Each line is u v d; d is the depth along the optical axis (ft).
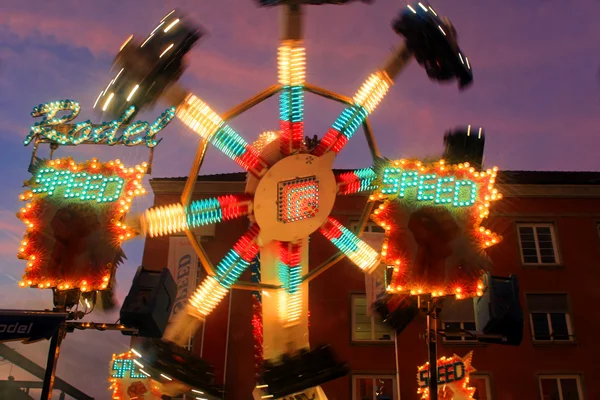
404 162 46.91
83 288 40.88
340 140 44.24
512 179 93.35
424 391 62.13
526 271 85.61
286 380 41.63
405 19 43.62
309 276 44.78
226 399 77.25
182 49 39.40
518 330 44.93
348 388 78.59
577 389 79.25
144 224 41.34
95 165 42.68
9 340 37.32
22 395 78.07
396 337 80.18
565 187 90.07
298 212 42.60
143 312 39.27
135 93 39.55
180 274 80.28
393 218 45.93
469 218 46.47
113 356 67.56
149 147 46.14
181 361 40.88
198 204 41.16
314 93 43.65
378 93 44.62
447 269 45.42
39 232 40.98
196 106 40.11
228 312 81.92
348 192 46.21
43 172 41.96
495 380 78.89
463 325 81.30
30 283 40.16
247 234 42.47
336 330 81.46
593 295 84.33
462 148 48.70
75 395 81.10
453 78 45.98
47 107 45.19
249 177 43.01
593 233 88.17
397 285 45.29
